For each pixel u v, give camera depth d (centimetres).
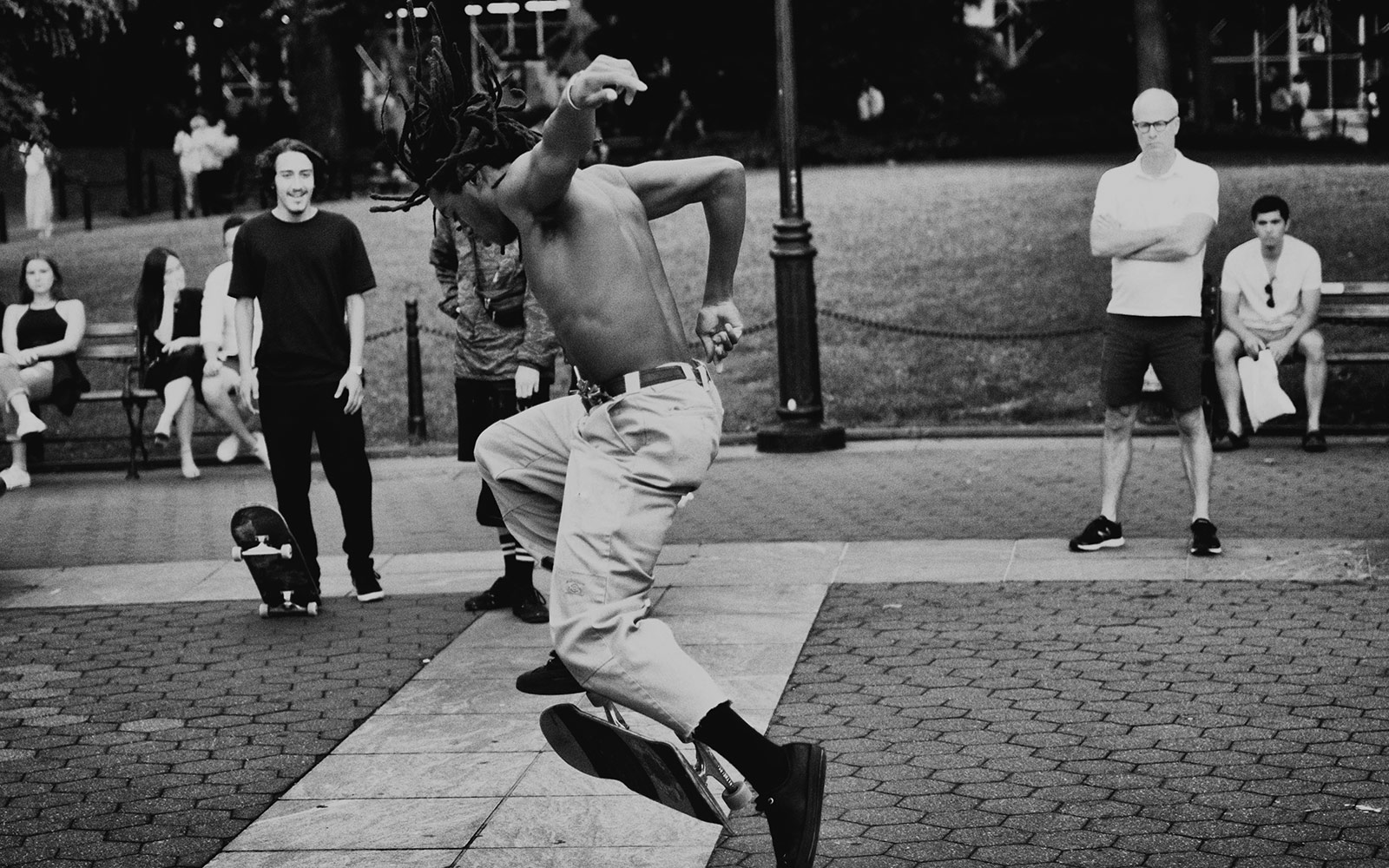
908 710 564
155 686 634
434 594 777
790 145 1156
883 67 3105
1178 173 762
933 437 1195
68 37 1786
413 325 1255
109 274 1977
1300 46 3966
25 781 528
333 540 921
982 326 1523
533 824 471
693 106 3133
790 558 810
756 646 649
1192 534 773
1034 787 486
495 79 423
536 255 405
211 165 2744
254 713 595
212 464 1216
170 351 1155
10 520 1012
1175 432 1142
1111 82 3222
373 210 432
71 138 3975
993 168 2508
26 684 642
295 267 731
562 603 400
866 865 433
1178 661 608
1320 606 676
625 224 411
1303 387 1243
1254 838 441
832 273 1755
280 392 736
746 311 1631
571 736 387
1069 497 942
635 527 400
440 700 601
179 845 468
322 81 2958
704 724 390
